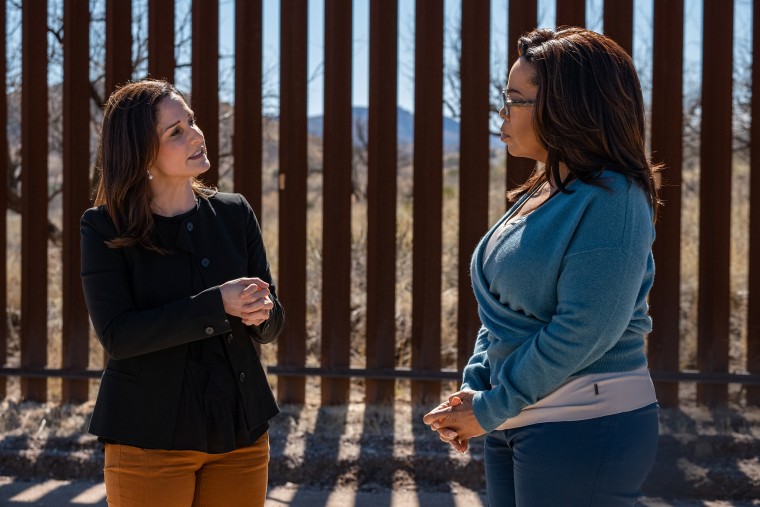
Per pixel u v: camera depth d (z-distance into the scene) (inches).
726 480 163.9
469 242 189.8
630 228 76.4
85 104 195.2
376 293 191.9
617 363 80.1
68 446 176.4
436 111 188.5
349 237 192.1
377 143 190.2
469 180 189.3
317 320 247.0
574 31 83.4
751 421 180.9
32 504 159.5
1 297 199.3
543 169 92.9
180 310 88.0
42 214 196.5
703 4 185.9
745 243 303.6
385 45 188.9
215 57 190.7
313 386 215.3
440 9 187.3
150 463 89.8
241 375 93.4
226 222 98.5
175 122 91.2
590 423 78.9
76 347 196.5
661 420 181.8
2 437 179.0
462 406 82.8
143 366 90.2
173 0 190.2
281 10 189.8
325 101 190.7
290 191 192.1
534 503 80.5
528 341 80.1
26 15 193.8
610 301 75.2
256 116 191.5
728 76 185.6
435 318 191.6
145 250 92.0
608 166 79.1
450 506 160.6
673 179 187.2
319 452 171.5
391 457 170.1
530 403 79.0
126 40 191.8
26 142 195.6
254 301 88.9
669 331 188.7
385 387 194.2
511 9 185.6
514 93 84.2
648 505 161.8
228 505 94.5
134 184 90.6
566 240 77.2
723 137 186.5
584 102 79.2
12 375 196.4
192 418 90.2
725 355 188.7
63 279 196.4
